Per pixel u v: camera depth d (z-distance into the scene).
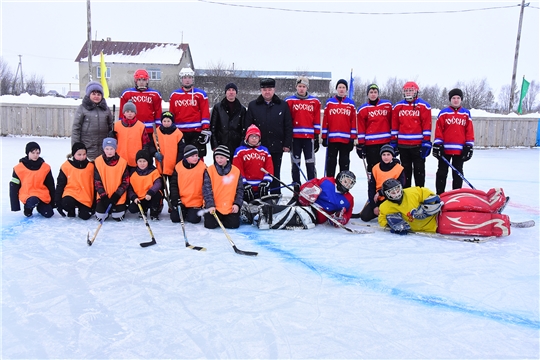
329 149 6.26
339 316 2.77
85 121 5.42
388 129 6.12
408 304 2.97
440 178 6.17
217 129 5.84
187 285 3.20
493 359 2.32
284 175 8.50
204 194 4.75
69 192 4.95
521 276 3.51
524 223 5.05
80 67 31.86
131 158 5.39
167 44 33.62
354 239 4.48
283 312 2.80
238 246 4.15
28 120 15.09
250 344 2.42
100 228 4.66
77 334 2.51
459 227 4.58
